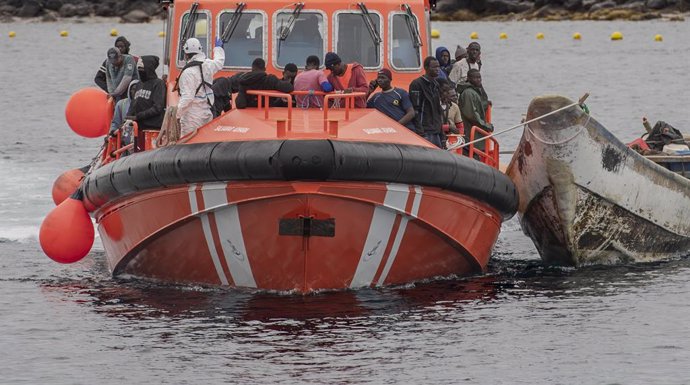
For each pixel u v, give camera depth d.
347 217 32.03
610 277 36.84
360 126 33.28
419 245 33.97
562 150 36.44
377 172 31.28
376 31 38.44
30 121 81.94
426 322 31.03
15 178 57.00
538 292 34.59
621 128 73.81
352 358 27.94
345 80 37.69
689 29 199.75
